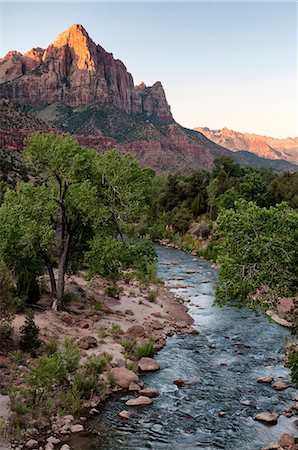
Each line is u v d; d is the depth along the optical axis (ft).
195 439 50.57
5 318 66.69
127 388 62.69
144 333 83.41
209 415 56.39
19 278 85.30
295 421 54.80
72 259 94.32
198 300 118.93
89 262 84.99
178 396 61.57
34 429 49.32
